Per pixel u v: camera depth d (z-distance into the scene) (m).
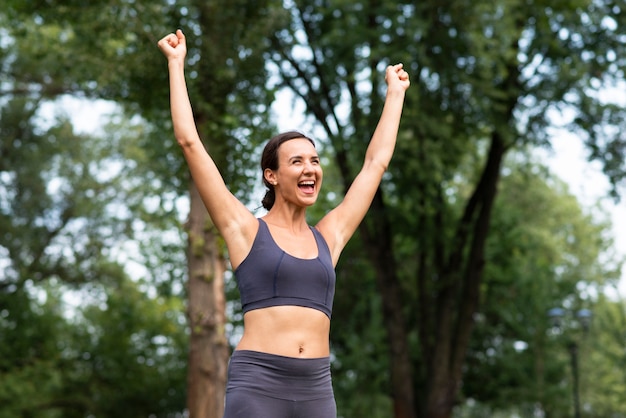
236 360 4.14
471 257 22.25
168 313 31.91
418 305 25.39
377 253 21.81
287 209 4.38
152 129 20.69
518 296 27.47
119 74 15.00
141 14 14.48
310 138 4.47
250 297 4.16
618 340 31.02
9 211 29.25
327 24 19.94
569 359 27.69
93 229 30.53
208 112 14.04
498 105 18.62
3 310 28.56
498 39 18.61
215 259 14.99
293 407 4.07
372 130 18.38
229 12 14.75
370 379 25.86
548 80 20.56
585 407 34.19
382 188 20.98
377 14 18.61
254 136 14.12
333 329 27.00
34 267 29.80
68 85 24.12
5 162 28.56
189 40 14.34
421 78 19.58
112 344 29.73
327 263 4.29
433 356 22.16
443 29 18.69
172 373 30.05
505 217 28.17
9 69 24.61
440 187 22.09
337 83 19.56
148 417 29.98
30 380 27.64
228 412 4.07
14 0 16.30
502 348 27.39
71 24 16.38
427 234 21.95
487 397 27.72
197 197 15.07
